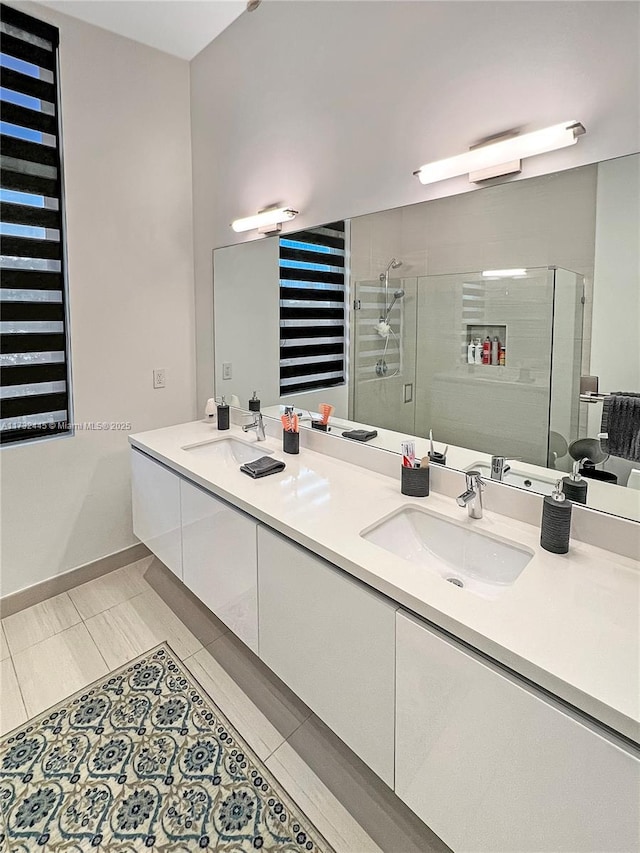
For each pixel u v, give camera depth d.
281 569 1.48
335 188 1.90
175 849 1.27
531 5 1.29
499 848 0.99
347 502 1.58
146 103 2.43
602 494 1.28
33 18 2.02
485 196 1.46
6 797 1.40
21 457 2.23
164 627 2.16
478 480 1.43
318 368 2.08
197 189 2.63
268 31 2.07
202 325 2.74
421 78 1.56
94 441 2.45
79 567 2.48
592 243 1.26
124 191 2.40
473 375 1.56
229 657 1.97
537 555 1.24
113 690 1.79
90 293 2.34
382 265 1.77
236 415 2.61
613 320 1.24
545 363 1.38
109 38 2.27
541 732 0.88
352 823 1.33
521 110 1.34
